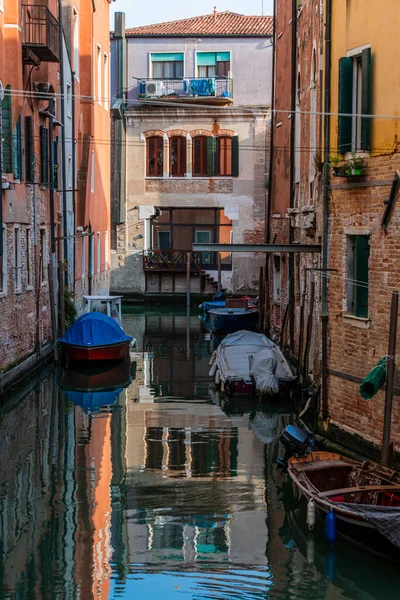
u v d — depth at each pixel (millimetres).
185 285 40844
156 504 12617
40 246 23953
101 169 34719
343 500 11422
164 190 40250
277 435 16688
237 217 40062
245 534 11500
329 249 14539
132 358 25906
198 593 9812
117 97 39688
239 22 40562
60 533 11492
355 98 13672
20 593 9742
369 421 13273
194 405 19406
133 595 9734
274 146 27141
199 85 38938
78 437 16438
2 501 12711
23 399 19844
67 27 28156
